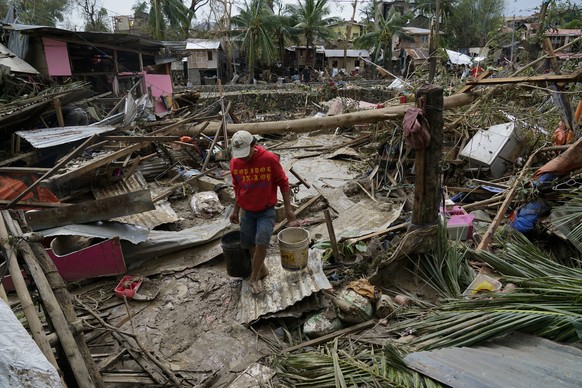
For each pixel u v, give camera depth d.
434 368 2.69
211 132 9.55
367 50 40.16
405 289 4.31
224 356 3.53
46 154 7.50
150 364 3.40
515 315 2.99
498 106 7.43
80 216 4.49
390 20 34.75
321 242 5.23
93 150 7.96
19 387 1.84
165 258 5.08
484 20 38.62
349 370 3.00
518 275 4.01
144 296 4.33
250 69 30.84
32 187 4.36
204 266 4.96
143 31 31.81
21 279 2.65
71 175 5.55
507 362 2.57
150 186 7.57
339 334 3.62
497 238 4.88
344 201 7.04
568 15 12.80
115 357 3.37
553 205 5.05
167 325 3.95
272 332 3.79
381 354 3.10
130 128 8.20
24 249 2.80
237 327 3.87
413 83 11.32
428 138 3.89
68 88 10.82
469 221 5.15
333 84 22.11
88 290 4.50
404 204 6.45
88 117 10.28
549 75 5.43
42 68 13.62
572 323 2.72
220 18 33.22
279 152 11.63
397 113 7.76
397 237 5.13
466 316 3.25
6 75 10.67
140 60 17.06
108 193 6.77
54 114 9.29
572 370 2.32
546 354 2.63
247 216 4.03
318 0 33.81
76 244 4.83
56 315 2.56
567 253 4.64
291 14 36.53
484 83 5.92
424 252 4.32
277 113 20.48
